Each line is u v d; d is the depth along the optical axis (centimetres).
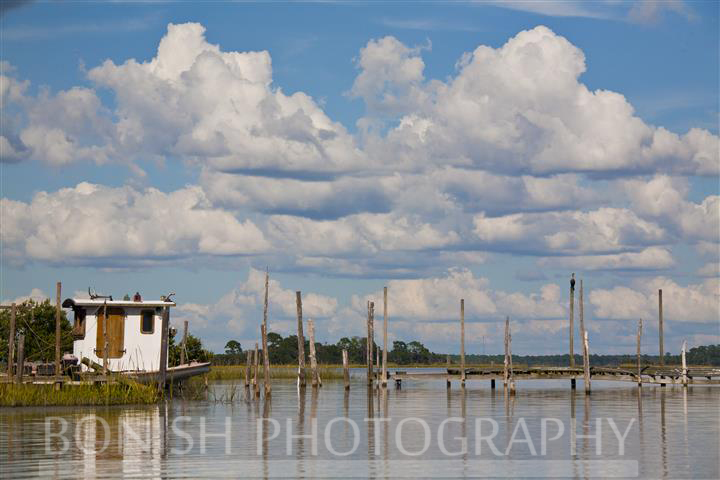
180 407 5400
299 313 7800
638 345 8025
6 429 4072
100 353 5838
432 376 7925
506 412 5347
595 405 5966
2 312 7300
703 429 4375
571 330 8744
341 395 7062
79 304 5806
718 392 7719
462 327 7888
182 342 7875
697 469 3169
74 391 5031
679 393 7569
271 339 18250
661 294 9550
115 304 5844
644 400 6550
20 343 5109
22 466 3123
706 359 15225
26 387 4978
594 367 8100
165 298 6022
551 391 7994
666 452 3556
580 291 7238
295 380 9819
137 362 5875
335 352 18325
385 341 7638
